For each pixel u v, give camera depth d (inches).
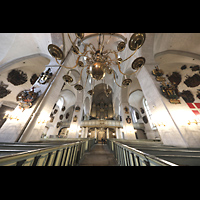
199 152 88.6
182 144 161.8
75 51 141.8
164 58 318.0
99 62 120.0
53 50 112.3
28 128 189.5
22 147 99.2
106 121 662.5
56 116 698.2
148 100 240.5
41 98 227.9
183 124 175.5
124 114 495.8
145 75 255.4
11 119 196.5
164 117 196.4
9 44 259.0
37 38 282.2
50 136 649.0
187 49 276.4
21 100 214.8
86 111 793.6
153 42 258.5
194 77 358.3
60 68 277.3
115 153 181.9
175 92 212.4
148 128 621.6
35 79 426.9
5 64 292.2
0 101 406.0
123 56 418.0
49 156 66.1
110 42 472.1
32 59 348.5
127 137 441.4
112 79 793.6
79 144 149.6
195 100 355.6
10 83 385.7
